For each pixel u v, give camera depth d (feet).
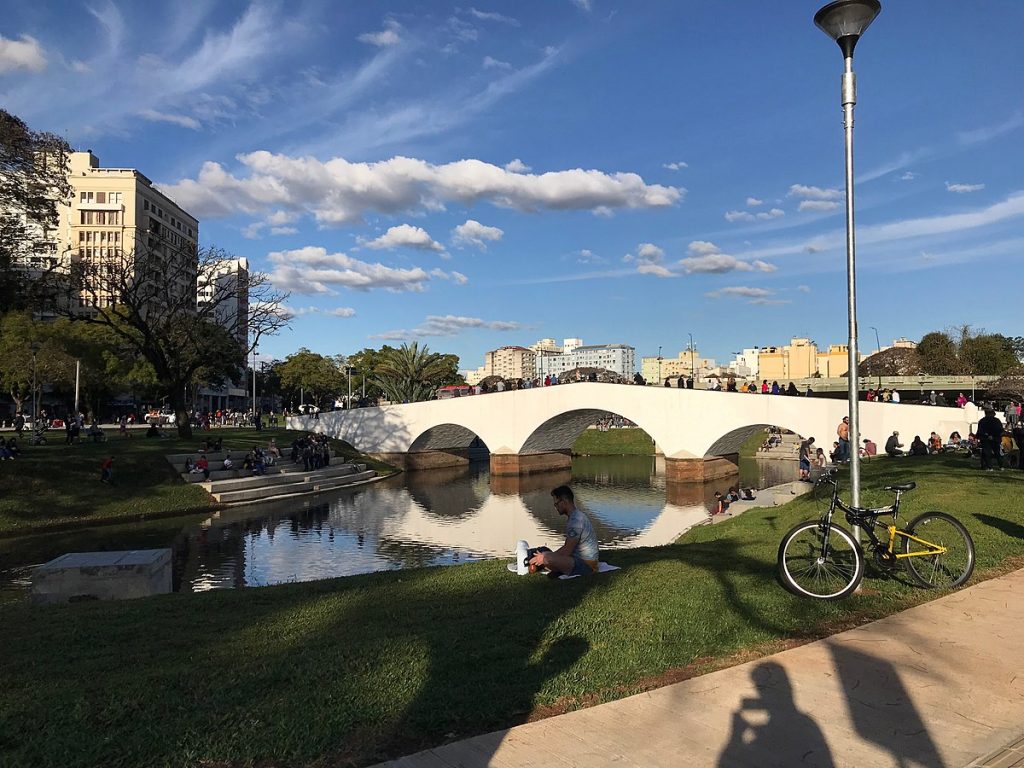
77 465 107.45
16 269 106.52
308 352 351.25
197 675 17.95
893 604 23.86
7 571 67.10
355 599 29.63
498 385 205.46
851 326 27.43
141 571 42.06
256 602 31.73
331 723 14.44
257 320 154.30
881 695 16.28
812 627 21.63
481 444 272.92
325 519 105.50
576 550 30.27
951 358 253.85
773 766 13.03
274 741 13.70
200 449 131.23
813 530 25.81
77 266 128.77
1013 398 122.42
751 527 55.98
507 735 14.16
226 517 104.73
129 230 285.64
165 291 148.36
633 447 262.88
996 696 16.21
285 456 157.69
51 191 107.96
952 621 21.76
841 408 138.72
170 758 13.07
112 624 27.43
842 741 14.03
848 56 27.73
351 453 195.72
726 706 15.66
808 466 103.91
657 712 15.35
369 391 356.38
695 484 156.87
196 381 228.43
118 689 17.03
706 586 26.66
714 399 154.61
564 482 170.50
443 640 20.42
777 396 146.82
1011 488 49.85
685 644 19.95
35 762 13.03
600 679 17.26
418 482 169.17
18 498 93.97
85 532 89.76
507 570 34.12
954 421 120.88
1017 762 13.21
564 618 22.48
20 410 201.05
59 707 15.83
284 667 18.25
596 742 13.91
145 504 103.55
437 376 235.81
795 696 16.21
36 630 26.96
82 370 201.77
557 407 177.06
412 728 14.49
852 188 27.68
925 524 26.81
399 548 83.20
